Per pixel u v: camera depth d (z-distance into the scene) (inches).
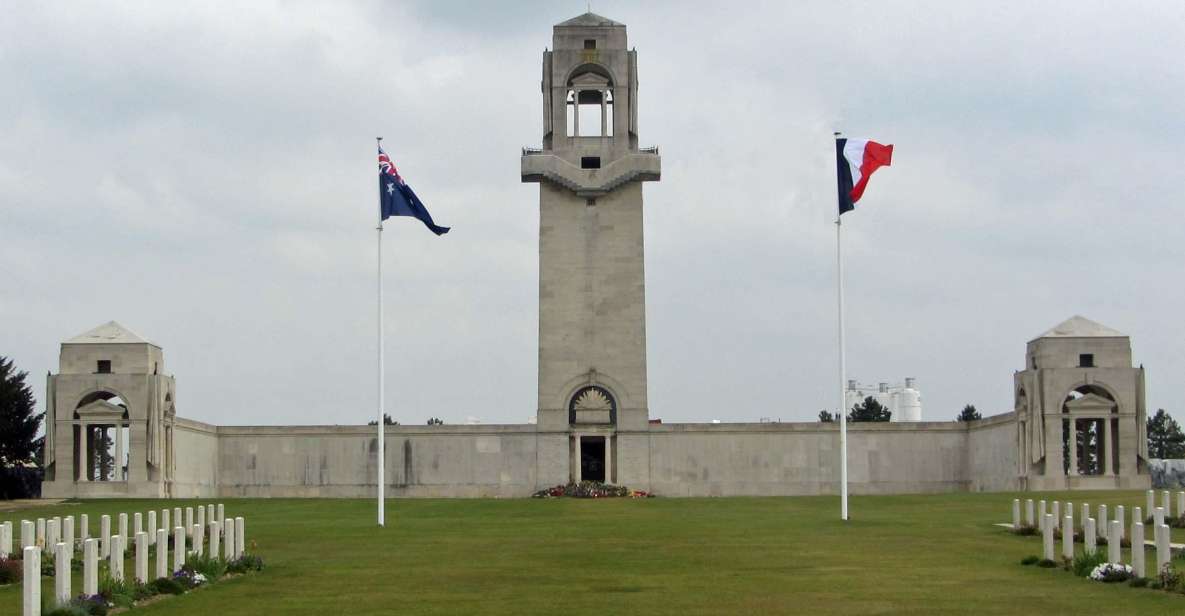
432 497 4601.4
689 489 4598.9
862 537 2522.1
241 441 4697.3
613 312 4616.1
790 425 4648.1
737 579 1892.2
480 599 1715.1
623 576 1932.8
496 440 4621.1
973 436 4675.2
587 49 4697.3
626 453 4589.1
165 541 1823.3
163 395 4264.3
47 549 2203.5
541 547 2356.1
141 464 4192.9
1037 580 1867.6
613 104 4704.7
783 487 4630.9
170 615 1609.3
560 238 4635.8
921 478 4699.8
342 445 4680.1
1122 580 1829.5
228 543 2059.5
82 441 4224.9
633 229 4635.8
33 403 4623.5
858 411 6815.9
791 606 1641.2
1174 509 2999.5
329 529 2785.4
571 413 4611.2
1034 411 4136.3
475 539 2524.6
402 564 2107.5
